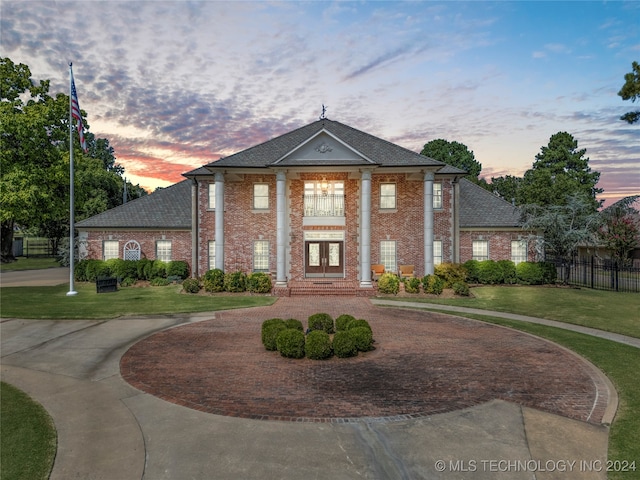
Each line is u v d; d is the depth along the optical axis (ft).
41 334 45.50
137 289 81.66
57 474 18.58
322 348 35.96
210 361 35.76
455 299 69.92
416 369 33.73
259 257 87.10
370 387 29.55
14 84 105.70
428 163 78.89
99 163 172.14
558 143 181.27
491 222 92.22
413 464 19.22
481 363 35.35
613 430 22.93
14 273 112.88
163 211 98.32
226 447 20.80
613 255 106.42
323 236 84.99
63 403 26.68
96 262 90.79
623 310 60.64
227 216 86.74
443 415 24.71
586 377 31.86
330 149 79.05
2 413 25.17
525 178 187.11
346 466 18.99
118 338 43.80
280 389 29.12
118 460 19.67
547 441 21.56
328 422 23.71
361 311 59.82
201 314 57.21
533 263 87.97
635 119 65.16
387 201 86.38
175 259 94.53
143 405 26.30
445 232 89.04
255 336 44.75
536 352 38.83
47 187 104.27
